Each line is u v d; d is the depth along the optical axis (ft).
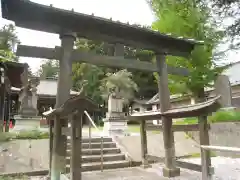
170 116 19.61
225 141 35.09
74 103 13.66
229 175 20.95
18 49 15.46
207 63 30.91
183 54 22.70
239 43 35.96
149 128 23.52
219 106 15.62
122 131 38.42
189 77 31.91
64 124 16.33
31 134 30.58
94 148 27.76
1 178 18.70
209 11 36.35
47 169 21.70
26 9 14.83
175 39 20.36
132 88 84.89
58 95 15.89
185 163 18.94
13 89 61.41
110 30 18.21
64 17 16.11
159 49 21.11
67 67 16.43
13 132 31.83
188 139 36.88
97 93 83.30
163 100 20.48
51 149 19.01
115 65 18.75
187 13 34.09
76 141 14.24
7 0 13.83
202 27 32.73
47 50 16.26
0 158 23.00
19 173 20.36
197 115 17.04
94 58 17.83
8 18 15.35
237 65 58.65
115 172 22.16
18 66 25.80
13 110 65.92
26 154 24.75
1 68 24.63
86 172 22.22
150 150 29.94
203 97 33.83
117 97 41.50
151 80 97.66
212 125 38.01
